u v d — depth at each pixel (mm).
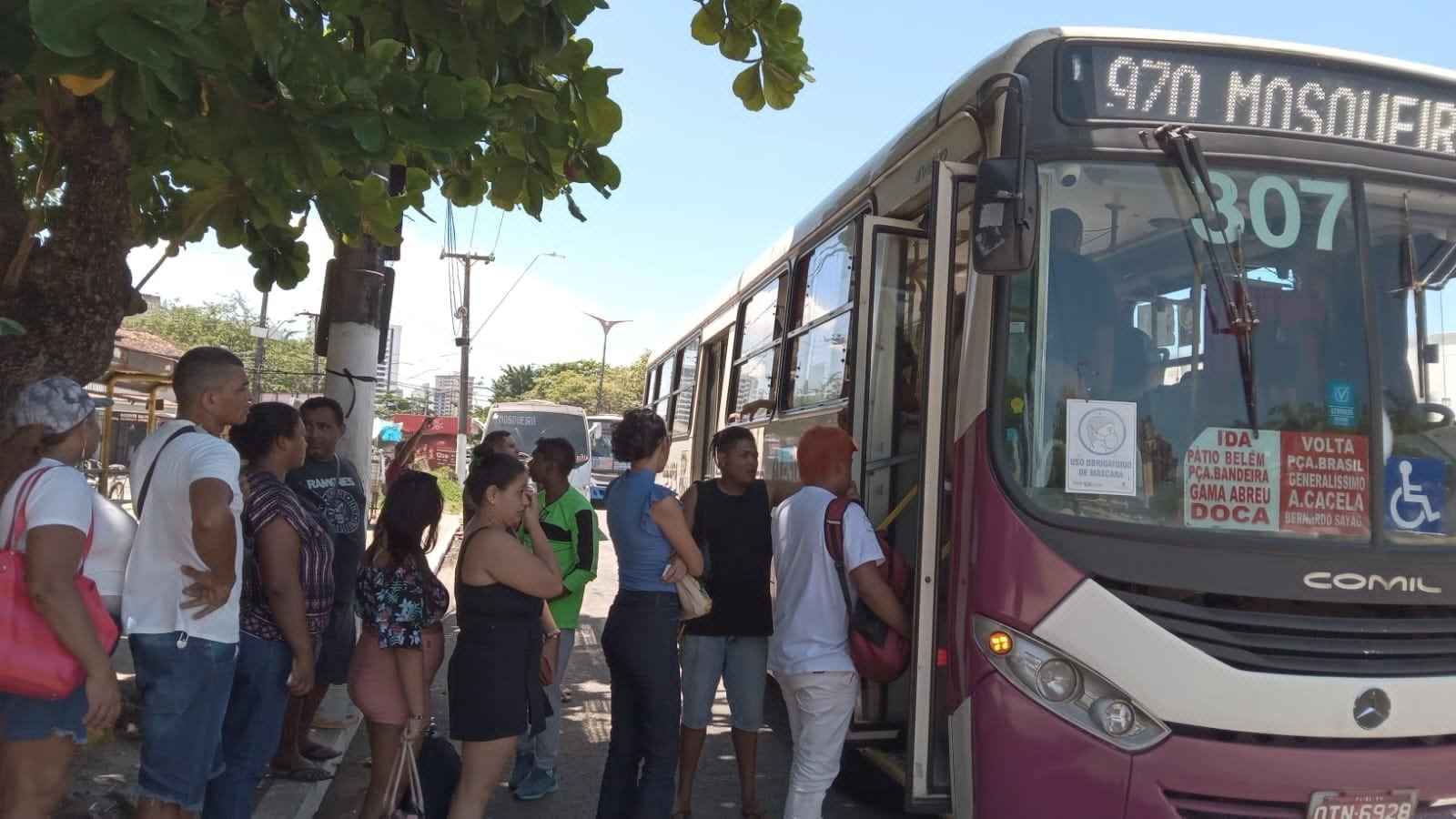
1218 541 4043
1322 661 3959
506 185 5027
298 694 4641
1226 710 3887
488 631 4562
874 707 5566
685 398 14430
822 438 4977
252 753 4586
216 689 3998
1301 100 4551
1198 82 4512
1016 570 4062
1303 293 4340
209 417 4184
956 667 4258
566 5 4418
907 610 4730
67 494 3562
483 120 3879
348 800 6078
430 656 4984
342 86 3699
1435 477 4266
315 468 6289
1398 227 4457
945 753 4453
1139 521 4102
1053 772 3957
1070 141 4363
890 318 5820
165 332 55594
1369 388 4277
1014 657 4047
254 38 3654
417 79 3854
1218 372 4250
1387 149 4559
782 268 8422
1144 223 4348
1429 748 3996
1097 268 4309
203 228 5316
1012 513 4113
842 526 4672
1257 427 4203
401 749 4715
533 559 4602
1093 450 4168
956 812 4230
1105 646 3949
